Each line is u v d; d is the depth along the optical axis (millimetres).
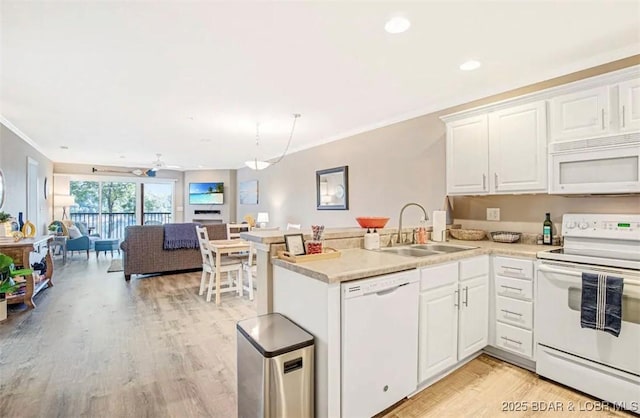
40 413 1833
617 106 2123
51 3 1771
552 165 2391
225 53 2369
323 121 4234
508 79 2852
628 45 2250
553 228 2719
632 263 1846
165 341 2807
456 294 2258
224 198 9352
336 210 5152
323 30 2068
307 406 1648
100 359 2471
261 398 1556
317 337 1683
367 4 1805
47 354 2551
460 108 3336
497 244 2773
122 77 2793
